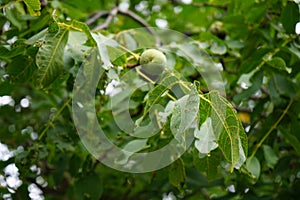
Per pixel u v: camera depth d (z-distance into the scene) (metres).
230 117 1.16
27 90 1.87
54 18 1.28
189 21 2.51
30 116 1.84
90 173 1.62
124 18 2.16
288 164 1.64
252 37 1.74
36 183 1.81
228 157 1.17
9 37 1.55
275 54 1.64
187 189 1.75
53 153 1.72
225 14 2.12
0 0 1.47
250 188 1.63
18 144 1.80
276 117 1.60
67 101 1.58
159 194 1.76
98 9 2.11
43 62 1.27
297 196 1.68
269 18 1.79
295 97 1.61
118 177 1.92
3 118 1.86
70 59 1.33
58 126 1.57
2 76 1.47
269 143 1.60
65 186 2.03
